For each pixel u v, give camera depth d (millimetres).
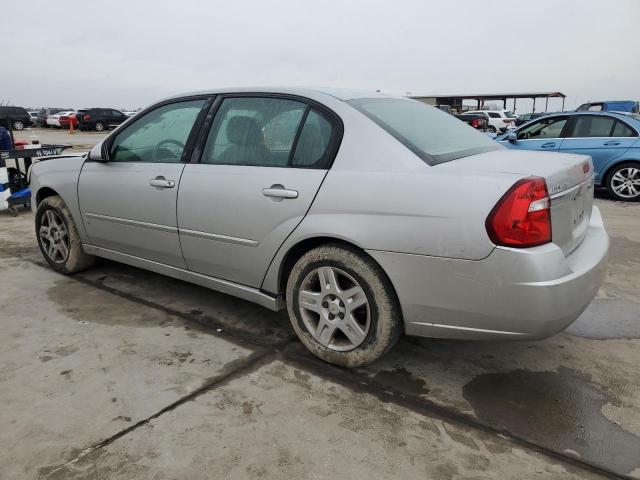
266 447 2164
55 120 34656
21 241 5512
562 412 2436
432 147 2674
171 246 3426
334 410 2432
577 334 3273
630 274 4453
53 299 3777
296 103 2924
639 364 2898
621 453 2152
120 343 3080
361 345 2674
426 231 2332
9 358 2885
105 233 3877
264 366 2832
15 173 7375
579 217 2672
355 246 2600
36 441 2182
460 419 2375
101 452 2119
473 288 2285
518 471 2043
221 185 3039
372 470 2041
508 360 2939
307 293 2830
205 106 3311
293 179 2748
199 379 2688
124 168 3645
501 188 2199
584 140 8312
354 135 2643
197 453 2123
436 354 3002
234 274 3152
